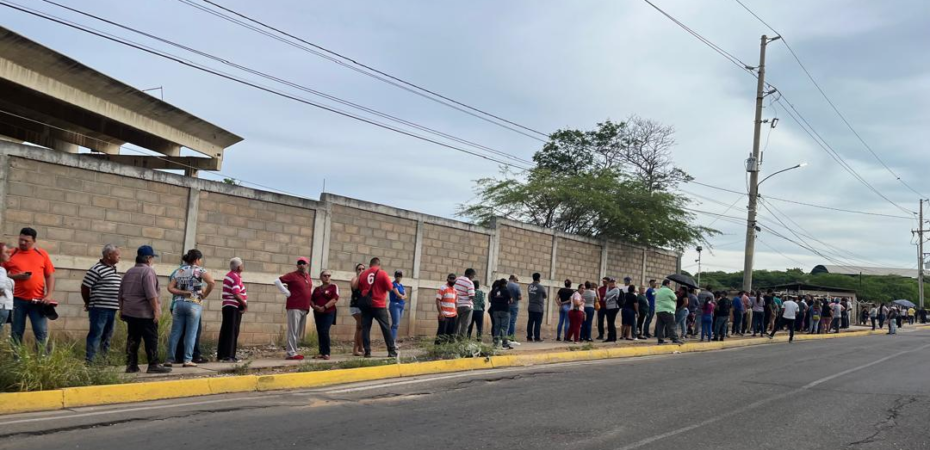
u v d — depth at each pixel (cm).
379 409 869
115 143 2483
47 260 996
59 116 2127
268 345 1493
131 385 874
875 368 1552
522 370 1327
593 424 812
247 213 1463
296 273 1279
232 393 963
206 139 2530
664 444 725
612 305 1966
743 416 897
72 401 818
